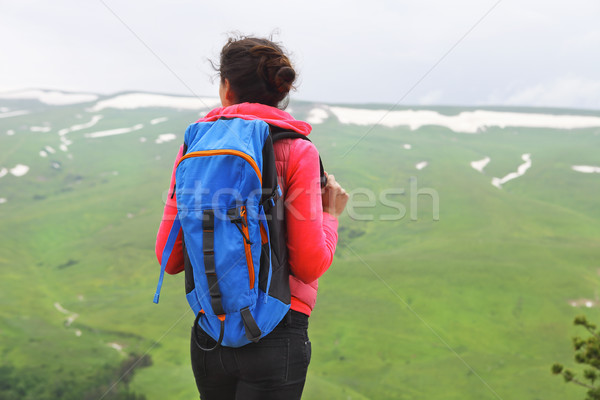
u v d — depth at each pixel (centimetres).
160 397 6200
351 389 6525
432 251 11600
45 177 16588
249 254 143
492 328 8388
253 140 150
